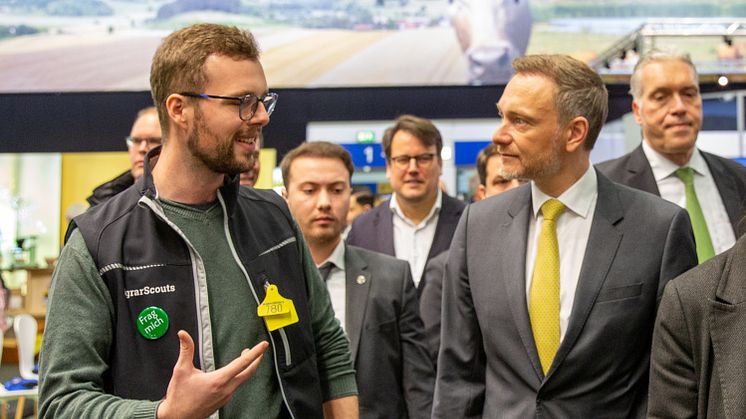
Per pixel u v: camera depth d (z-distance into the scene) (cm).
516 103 217
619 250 214
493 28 792
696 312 172
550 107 215
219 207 175
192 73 165
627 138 592
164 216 167
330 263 293
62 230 855
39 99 881
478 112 849
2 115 880
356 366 279
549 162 217
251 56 170
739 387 160
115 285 163
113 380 164
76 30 838
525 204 229
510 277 220
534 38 785
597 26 771
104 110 883
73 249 165
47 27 838
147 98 882
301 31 820
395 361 284
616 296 210
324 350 195
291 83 823
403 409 283
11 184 857
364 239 392
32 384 466
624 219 219
